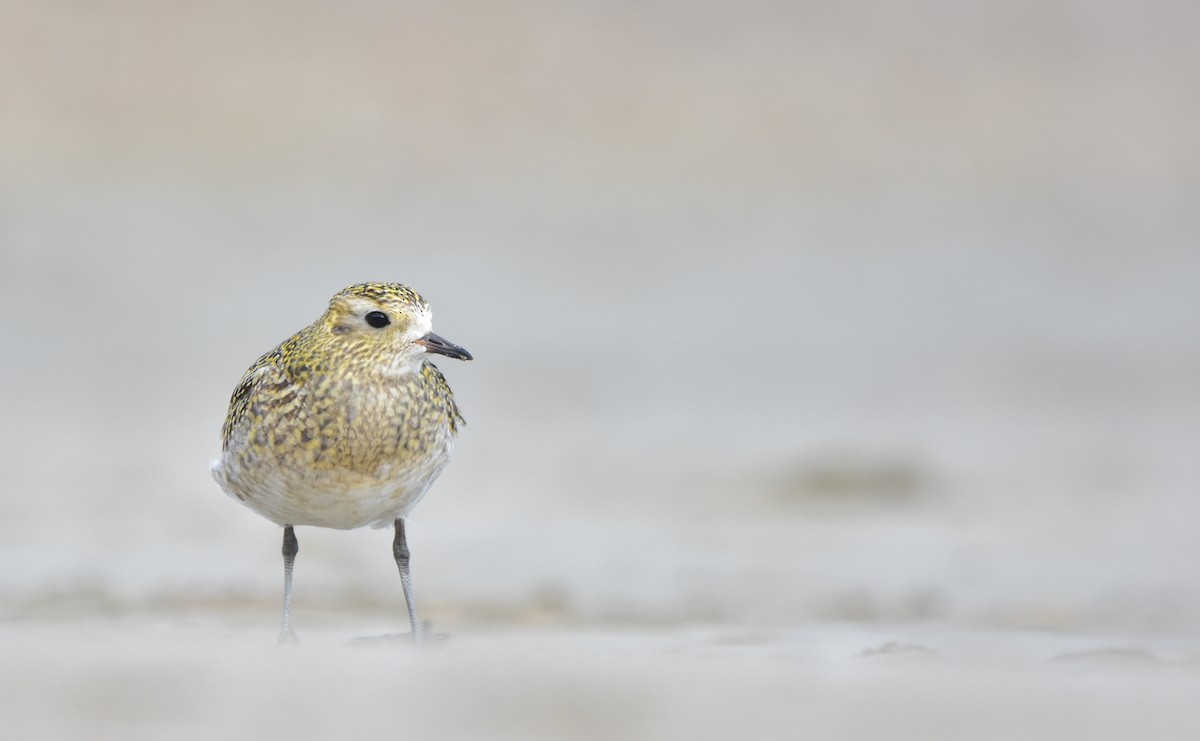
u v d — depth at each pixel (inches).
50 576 442.6
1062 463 636.7
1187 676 305.6
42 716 260.4
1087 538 515.5
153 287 919.0
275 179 1059.3
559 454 658.8
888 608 417.7
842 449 642.2
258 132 1107.3
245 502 378.9
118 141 1072.8
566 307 930.7
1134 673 309.3
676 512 559.2
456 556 488.4
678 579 457.1
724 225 1057.5
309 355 365.1
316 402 362.3
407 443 367.9
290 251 980.6
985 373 816.9
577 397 767.7
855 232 1051.9
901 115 1208.8
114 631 360.2
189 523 527.2
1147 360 837.2
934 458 633.0
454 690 283.4
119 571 453.7
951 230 1062.4
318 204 1036.5
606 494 589.3
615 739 251.4
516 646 347.3
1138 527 534.9
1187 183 1139.3
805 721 263.7
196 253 964.0
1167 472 624.7
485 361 831.7
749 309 933.8
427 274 966.4
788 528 532.1
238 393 382.0
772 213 1077.1
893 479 599.8
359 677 294.0
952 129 1204.5
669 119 1184.8
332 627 385.4
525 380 796.6
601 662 315.9
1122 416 730.2
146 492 574.2
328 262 972.6
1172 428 707.4
